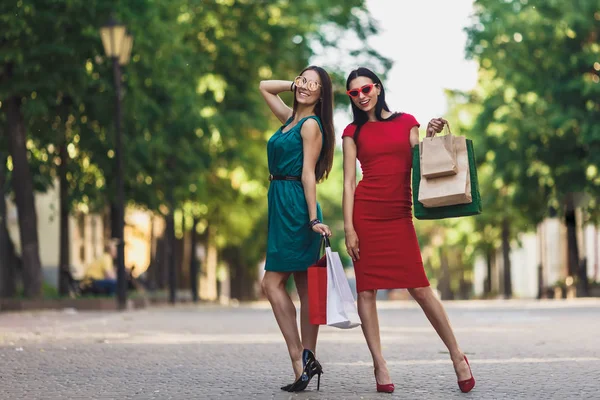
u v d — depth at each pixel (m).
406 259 8.74
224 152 40.66
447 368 10.59
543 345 13.62
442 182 8.49
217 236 50.09
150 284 47.28
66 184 32.69
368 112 8.92
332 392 8.69
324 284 8.60
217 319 22.80
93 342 14.54
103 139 30.83
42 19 27.42
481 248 65.19
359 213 8.81
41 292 29.45
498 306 33.09
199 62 37.34
